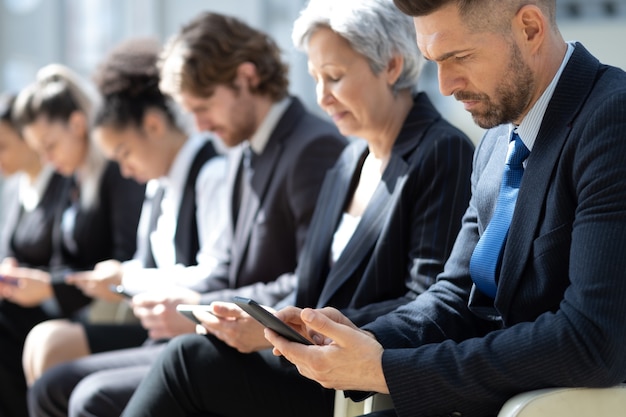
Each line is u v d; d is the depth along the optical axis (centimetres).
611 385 176
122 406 276
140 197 391
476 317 211
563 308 176
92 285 348
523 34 185
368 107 249
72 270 400
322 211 266
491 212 205
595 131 180
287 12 596
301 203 286
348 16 244
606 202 175
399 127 253
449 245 232
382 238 239
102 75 358
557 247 186
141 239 365
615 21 504
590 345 171
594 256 173
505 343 179
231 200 315
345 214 262
